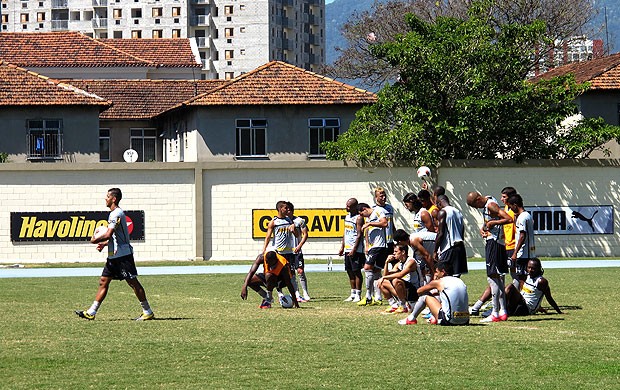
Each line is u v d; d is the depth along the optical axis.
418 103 71.81
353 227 38.00
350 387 20.30
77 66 122.38
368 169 68.38
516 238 32.31
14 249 67.12
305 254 67.94
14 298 40.38
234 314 33.34
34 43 125.25
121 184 67.62
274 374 21.70
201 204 67.62
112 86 105.81
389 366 22.61
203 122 89.06
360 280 38.22
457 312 29.50
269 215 67.94
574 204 68.88
